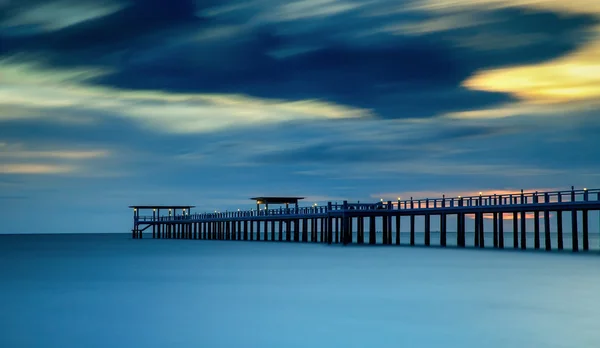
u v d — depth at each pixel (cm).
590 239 16188
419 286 4425
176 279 5084
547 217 6775
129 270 5838
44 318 3488
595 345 2814
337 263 6081
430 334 3045
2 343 2969
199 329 3212
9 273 5606
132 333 3141
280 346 2891
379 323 3288
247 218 11588
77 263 6688
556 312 3472
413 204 8094
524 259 5894
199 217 13538
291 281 4838
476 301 3819
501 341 2900
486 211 6988
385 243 8875
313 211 9394
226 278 5106
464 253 6731
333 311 3603
